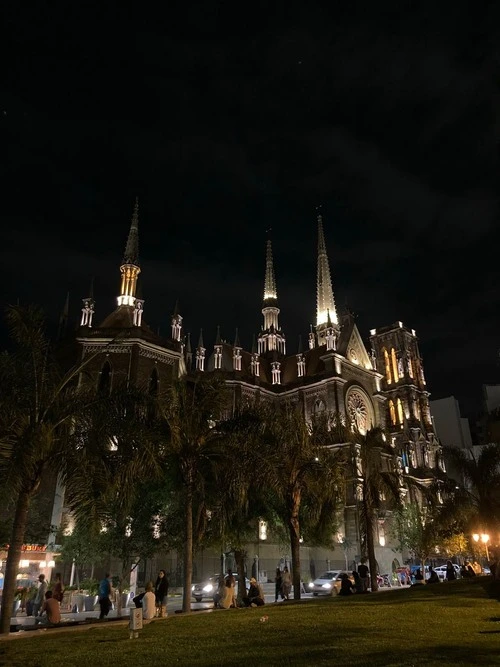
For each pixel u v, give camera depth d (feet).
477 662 39.83
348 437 136.36
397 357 374.22
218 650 49.65
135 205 267.39
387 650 45.98
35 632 67.26
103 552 126.21
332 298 379.35
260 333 372.99
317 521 127.95
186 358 315.78
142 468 85.25
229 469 99.81
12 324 78.89
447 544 211.20
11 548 71.67
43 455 73.20
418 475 320.09
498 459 147.64
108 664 45.03
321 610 77.51
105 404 82.84
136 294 229.45
